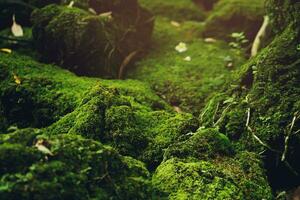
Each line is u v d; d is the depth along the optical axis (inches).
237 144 44.9
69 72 53.0
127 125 42.6
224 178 38.9
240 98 47.8
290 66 46.2
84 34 53.5
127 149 41.9
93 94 44.7
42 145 35.0
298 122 43.1
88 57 54.4
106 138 42.3
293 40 47.6
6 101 47.9
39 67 52.4
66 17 54.4
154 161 42.1
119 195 35.7
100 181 35.5
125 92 50.4
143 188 36.9
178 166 39.1
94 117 42.6
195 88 54.8
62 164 34.6
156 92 55.1
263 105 45.1
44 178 33.7
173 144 41.8
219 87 54.5
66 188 34.0
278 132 43.4
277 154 43.5
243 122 45.5
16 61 52.4
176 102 54.1
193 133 43.3
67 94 47.5
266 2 52.9
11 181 33.2
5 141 35.1
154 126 45.0
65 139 36.2
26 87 47.9
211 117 47.8
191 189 37.6
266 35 56.2
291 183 44.1
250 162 41.3
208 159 40.9
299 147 43.0
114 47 56.4
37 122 46.9
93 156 35.9
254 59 49.9
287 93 44.9
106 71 55.4
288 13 49.3
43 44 55.6
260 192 39.3
